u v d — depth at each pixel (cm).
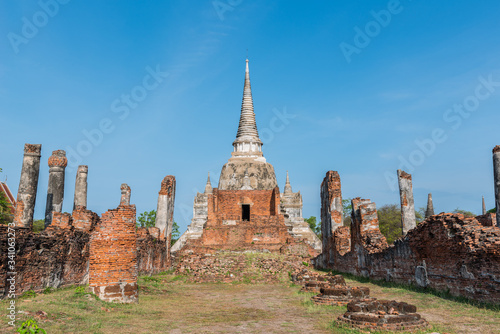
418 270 1702
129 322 1113
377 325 986
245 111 6531
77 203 2523
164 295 1786
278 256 2952
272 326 1098
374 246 2253
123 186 2992
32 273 1420
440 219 1532
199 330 1046
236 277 2436
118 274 1430
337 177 3061
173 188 3406
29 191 1817
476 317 1098
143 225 4756
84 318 1098
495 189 1762
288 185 6344
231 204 4744
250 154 6212
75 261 1803
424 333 929
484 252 1270
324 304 1424
